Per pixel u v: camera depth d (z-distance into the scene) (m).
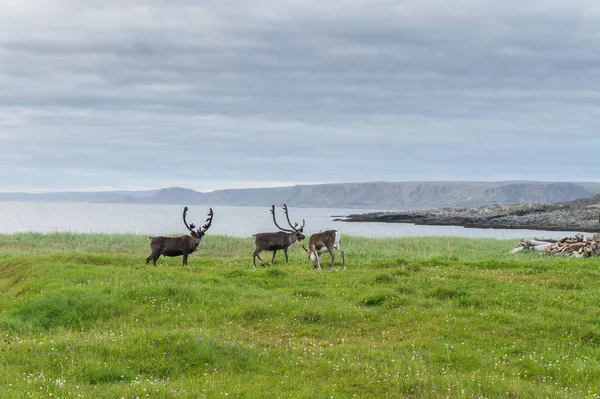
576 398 9.76
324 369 11.19
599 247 29.67
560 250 31.67
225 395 9.41
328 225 114.50
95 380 10.30
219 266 25.38
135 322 14.86
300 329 14.52
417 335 14.00
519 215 121.38
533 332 14.11
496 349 12.86
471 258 29.48
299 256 29.86
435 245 39.19
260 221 133.50
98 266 22.61
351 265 25.25
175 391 9.43
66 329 14.61
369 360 11.82
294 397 9.48
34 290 18.78
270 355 12.12
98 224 105.69
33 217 152.00
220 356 11.70
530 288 18.75
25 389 9.09
